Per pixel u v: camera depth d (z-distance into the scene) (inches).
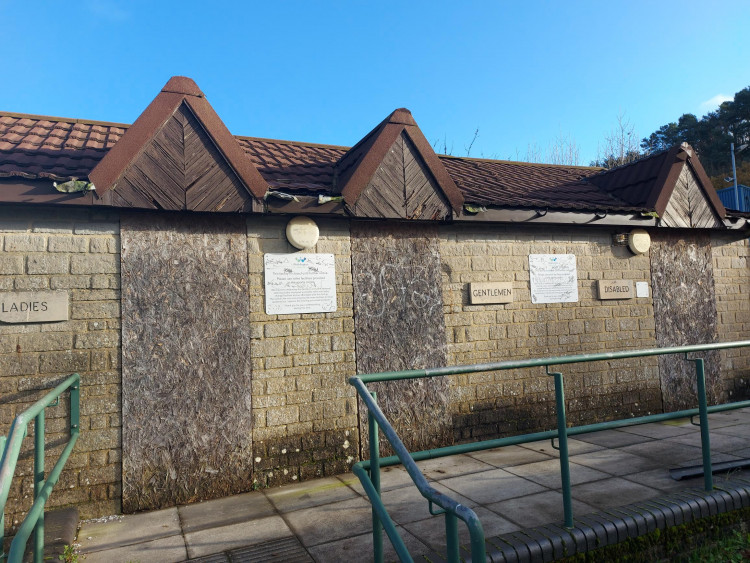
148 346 167.8
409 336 208.2
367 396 98.7
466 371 116.4
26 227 158.9
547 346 236.4
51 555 126.3
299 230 190.5
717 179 1583.4
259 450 180.2
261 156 240.1
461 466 189.3
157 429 166.6
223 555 126.8
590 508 141.4
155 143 169.2
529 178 310.5
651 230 267.1
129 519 155.5
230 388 177.6
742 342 160.2
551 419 233.1
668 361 263.3
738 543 138.1
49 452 155.2
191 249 176.9
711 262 282.5
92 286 163.9
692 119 1931.6
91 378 161.3
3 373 153.1
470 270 224.5
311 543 130.8
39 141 203.0
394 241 209.9
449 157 329.4
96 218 166.9
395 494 162.6
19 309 155.3
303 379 189.3
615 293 253.8
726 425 236.8
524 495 154.7
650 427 239.5
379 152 200.8
